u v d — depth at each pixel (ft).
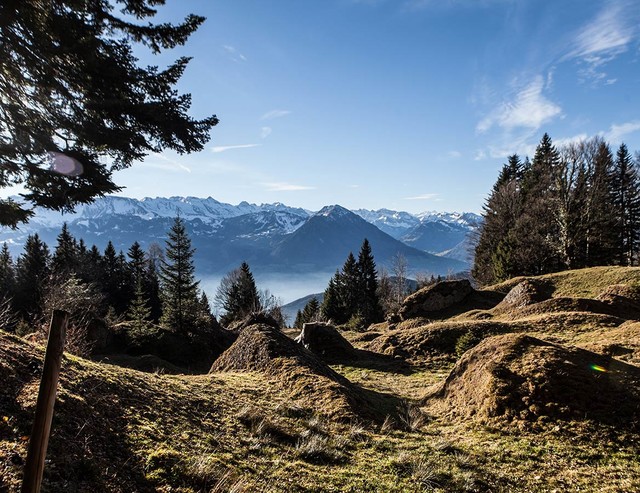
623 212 176.14
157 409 25.89
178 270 147.64
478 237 220.84
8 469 14.40
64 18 25.59
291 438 27.68
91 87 28.12
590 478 23.62
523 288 94.89
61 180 30.04
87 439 18.90
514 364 35.94
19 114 28.09
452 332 73.56
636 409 29.68
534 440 28.76
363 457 25.94
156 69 30.40
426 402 41.34
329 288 242.37
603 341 47.98
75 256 219.82
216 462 21.09
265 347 46.32
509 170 228.84
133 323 131.54
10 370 21.33
